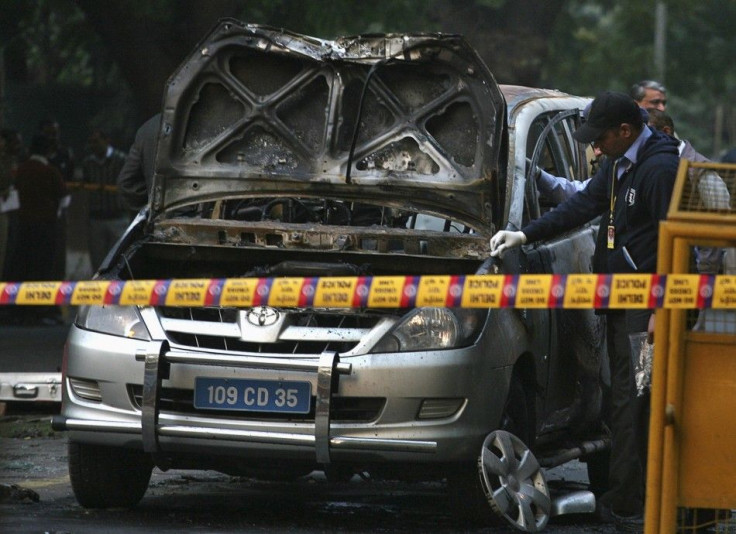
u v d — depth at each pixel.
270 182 18.25
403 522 17.23
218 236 18.31
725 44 89.94
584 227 20.36
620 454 16.89
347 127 18.09
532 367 17.53
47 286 13.59
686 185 13.07
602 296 12.51
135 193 24.31
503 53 43.66
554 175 19.98
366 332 16.33
